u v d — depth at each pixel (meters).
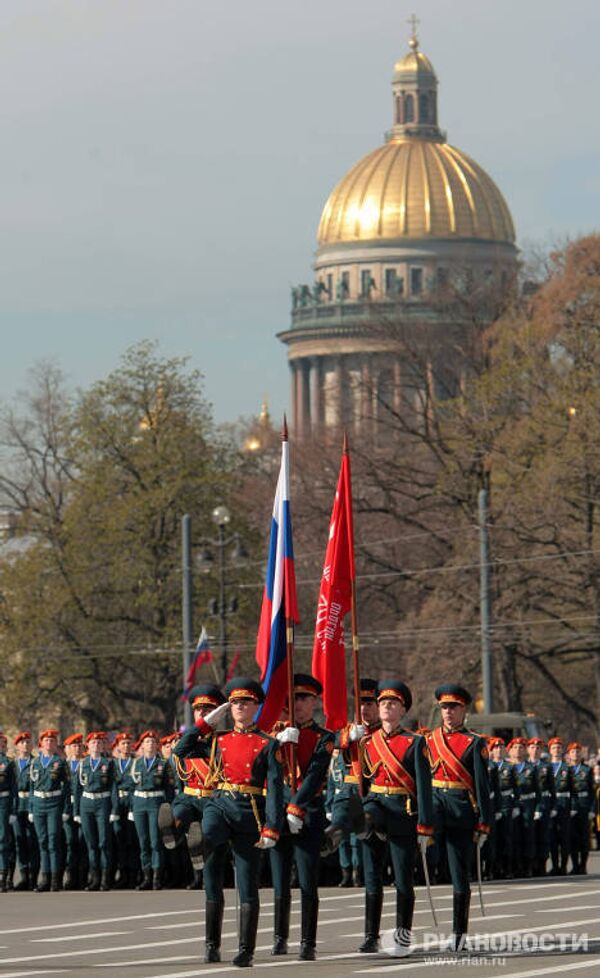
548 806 86.81
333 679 52.22
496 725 147.12
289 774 47.97
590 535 177.75
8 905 69.94
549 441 183.88
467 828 49.12
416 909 64.19
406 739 47.88
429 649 180.25
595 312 185.38
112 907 68.06
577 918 60.38
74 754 80.38
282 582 53.16
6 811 79.31
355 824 47.62
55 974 45.50
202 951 51.50
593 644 182.12
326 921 60.59
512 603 177.50
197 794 48.09
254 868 46.25
